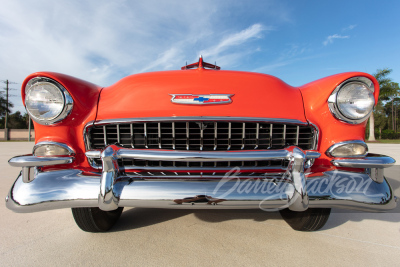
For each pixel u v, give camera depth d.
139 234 1.85
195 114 1.47
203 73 1.69
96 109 1.55
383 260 1.51
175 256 1.54
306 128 1.56
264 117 1.49
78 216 1.70
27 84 1.43
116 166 1.34
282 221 2.12
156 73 1.73
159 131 1.46
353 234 1.88
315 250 1.63
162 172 1.45
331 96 1.50
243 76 1.69
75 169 1.45
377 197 1.36
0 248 1.64
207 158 1.31
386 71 18.45
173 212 2.35
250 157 1.32
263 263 1.47
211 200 1.25
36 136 1.53
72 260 1.49
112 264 1.45
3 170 4.92
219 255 1.56
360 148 1.50
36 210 1.31
